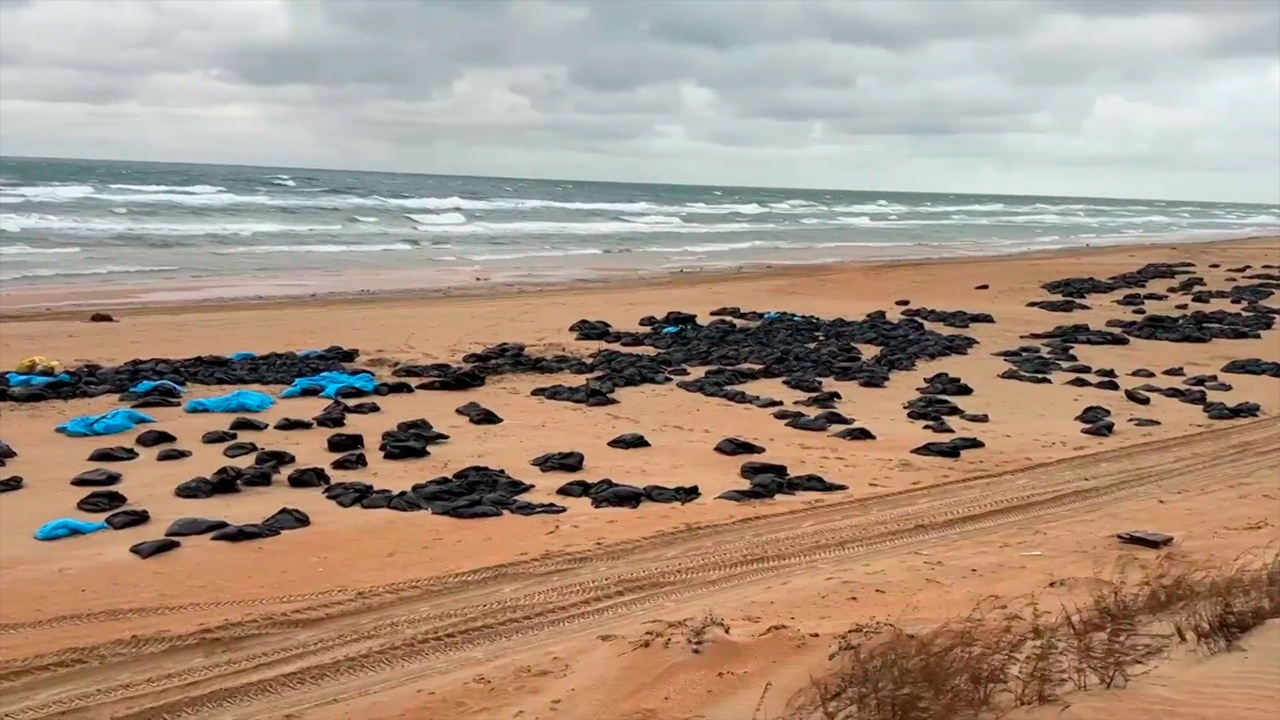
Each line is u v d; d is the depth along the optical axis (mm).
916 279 38438
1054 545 11102
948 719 6262
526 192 118438
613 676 7414
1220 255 48719
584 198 110250
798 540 11367
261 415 16562
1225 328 27656
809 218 90625
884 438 16391
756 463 14234
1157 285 36531
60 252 38219
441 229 57469
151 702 7613
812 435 16500
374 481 13281
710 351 23094
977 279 38438
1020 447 15930
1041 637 7309
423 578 10047
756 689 6910
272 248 43719
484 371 20688
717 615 8836
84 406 16922
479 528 11562
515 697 7289
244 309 27688
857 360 22906
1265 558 10109
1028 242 69375
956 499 13070
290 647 8531
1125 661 6977
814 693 6637
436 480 13133
